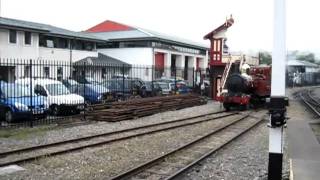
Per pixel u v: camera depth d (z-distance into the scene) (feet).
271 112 24.75
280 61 24.25
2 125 60.64
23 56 136.36
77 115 73.72
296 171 27.17
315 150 36.14
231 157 38.42
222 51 116.78
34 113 65.92
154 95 111.96
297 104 115.75
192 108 95.55
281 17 24.03
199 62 237.86
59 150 40.57
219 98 94.22
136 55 193.47
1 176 30.45
